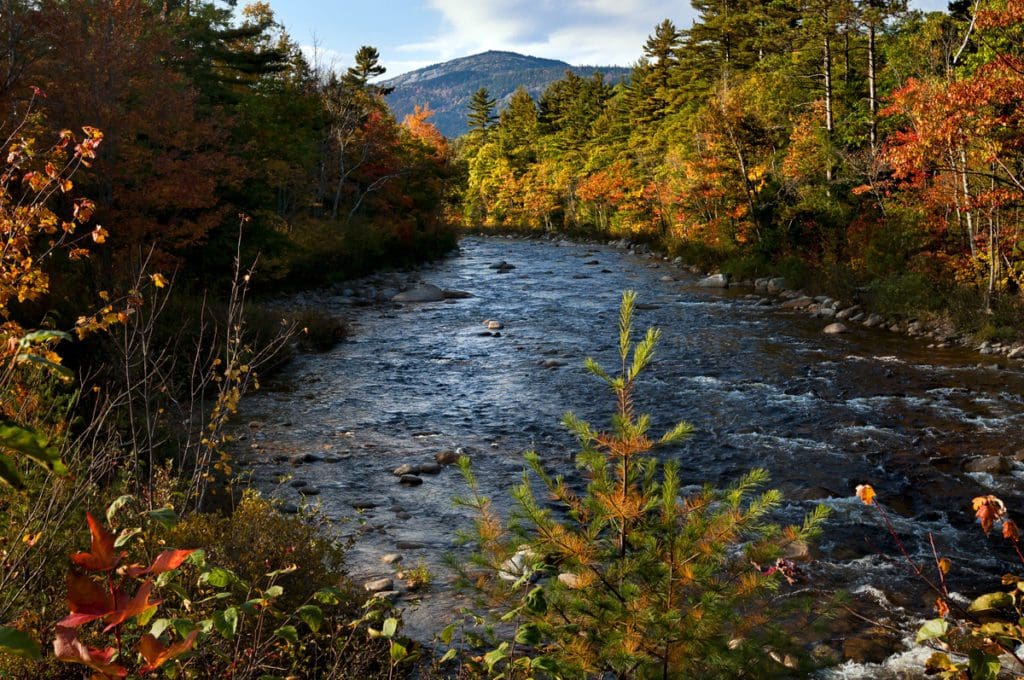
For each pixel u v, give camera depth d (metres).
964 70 20.95
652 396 13.18
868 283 23.23
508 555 3.41
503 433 11.27
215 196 19.97
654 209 50.72
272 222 26.61
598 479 3.34
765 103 41.31
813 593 5.87
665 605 3.15
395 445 10.57
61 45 15.12
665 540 3.23
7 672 2.70
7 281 3.80
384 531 7.38
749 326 20.33
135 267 14.06
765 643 3.21
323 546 4.78
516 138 89.62
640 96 71.56
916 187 22.83
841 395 13.09
